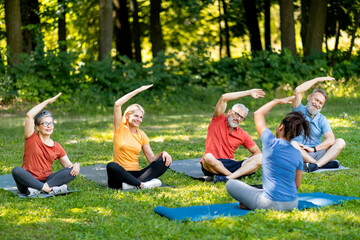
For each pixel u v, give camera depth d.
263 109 4.91
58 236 4.34
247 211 4.98
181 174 7.36
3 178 7.00
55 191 5.95
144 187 6.32
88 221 4.86
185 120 14.27
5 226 4.60
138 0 26.70
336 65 19.62
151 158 6.73
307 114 7.61
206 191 6.14
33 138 6.07
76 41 25.64
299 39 31.41
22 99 15.88
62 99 16.30
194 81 18.34
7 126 12.73
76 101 16.33
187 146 9.80
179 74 18.73
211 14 25.86
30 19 19.67
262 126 4.88
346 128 11.50
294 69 19.16
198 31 27.92
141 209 5.26
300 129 4.68
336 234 4.27
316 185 6.32
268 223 4.43
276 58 19.02
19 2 16.97
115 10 22.66
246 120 13.81
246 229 4.34
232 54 31.47
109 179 6.36
